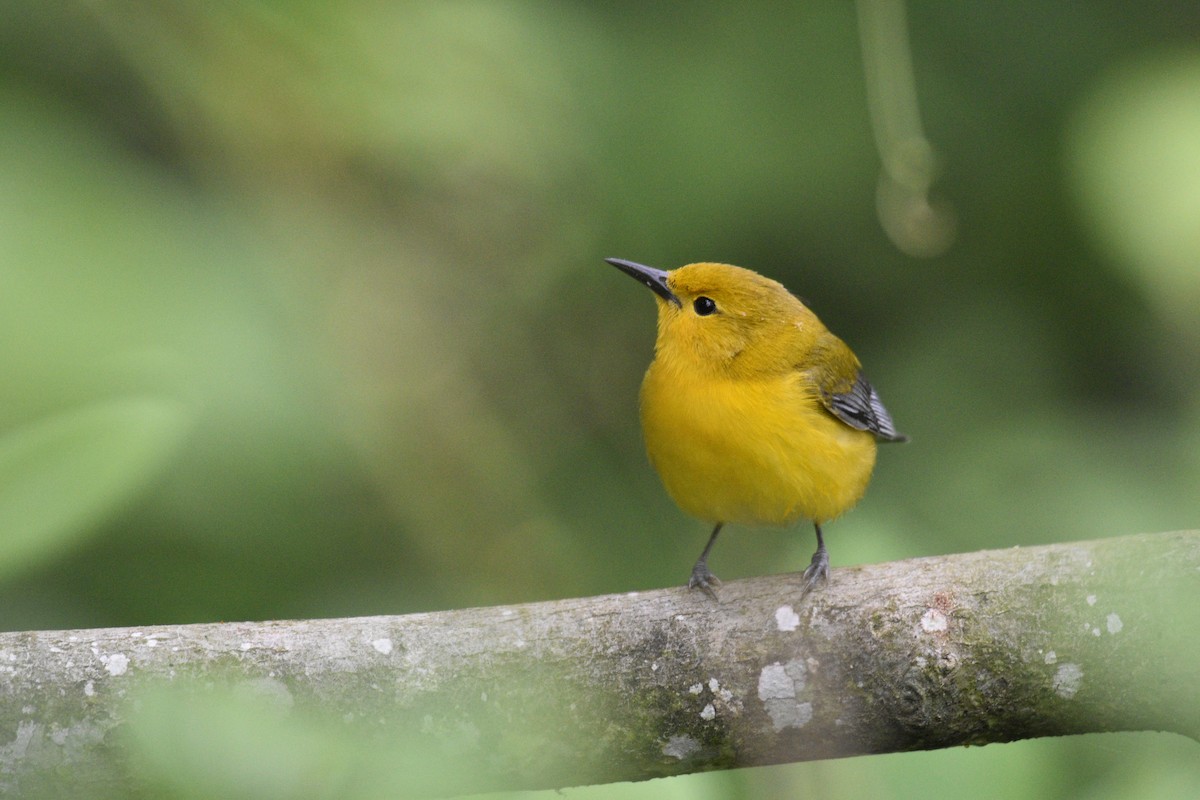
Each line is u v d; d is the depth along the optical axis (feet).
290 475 32.37
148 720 11.78
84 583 31.78
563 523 40.11
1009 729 22.68
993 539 36.09
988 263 44.16
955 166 44.32
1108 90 40.57
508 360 40.55
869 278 44.06
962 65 45.09
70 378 25.84
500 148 37.32
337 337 35.60
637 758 22.77
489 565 38.19
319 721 21.81
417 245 38.34
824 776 23.00
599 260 42.27
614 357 42.32
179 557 32.37
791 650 22.77
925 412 41.63
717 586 23.76
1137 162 38.75
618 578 40.04
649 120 42.55
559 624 22.95
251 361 30.78
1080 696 22.36
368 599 34.83
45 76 34.76
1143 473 36.76
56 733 20.92
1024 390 41.98
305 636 22.41
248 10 33.37
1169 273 38.45
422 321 38.40
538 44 38.70
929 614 22.74
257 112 34.65
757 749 22.84
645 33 43.86
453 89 35.96
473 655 22.49
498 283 40.01
